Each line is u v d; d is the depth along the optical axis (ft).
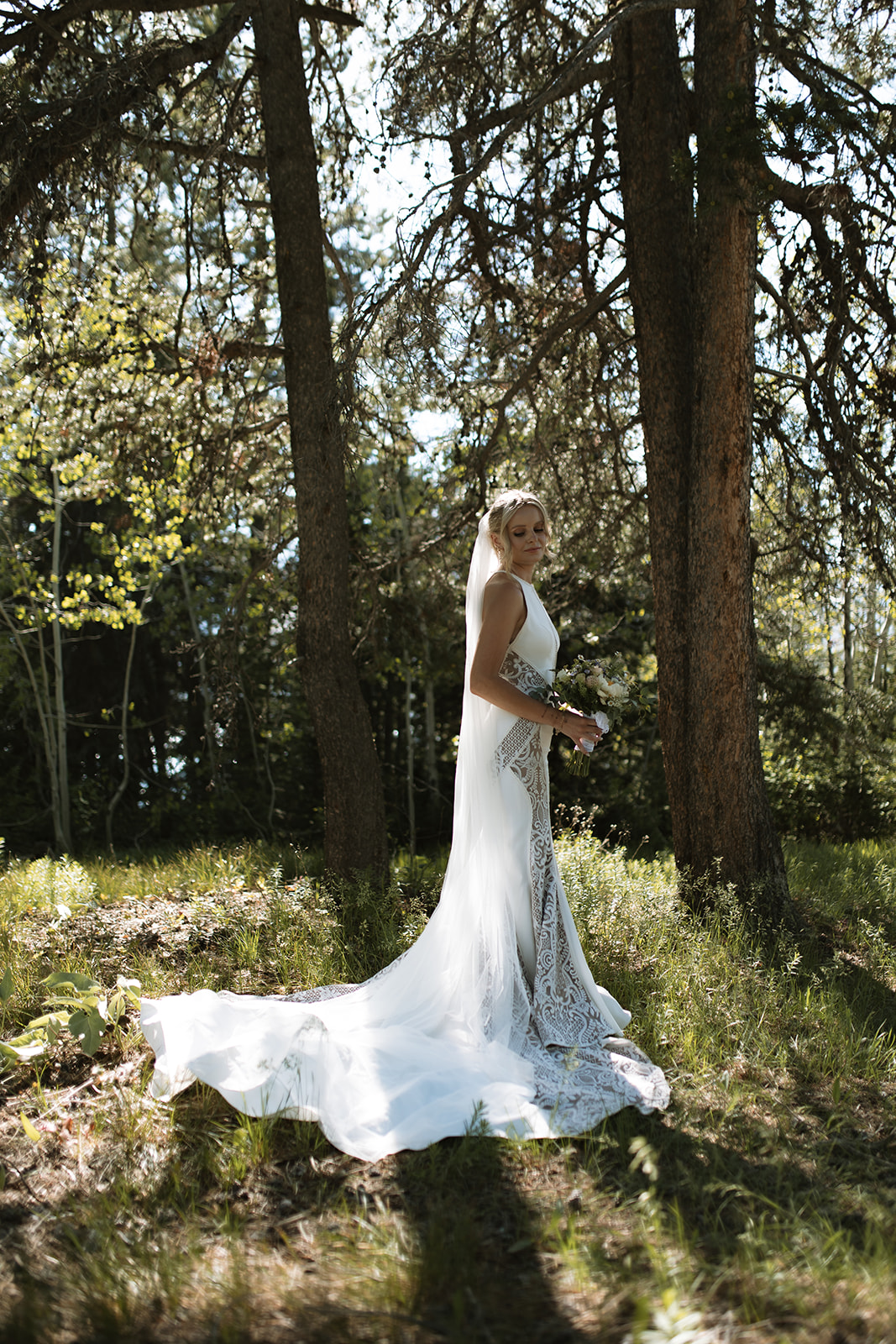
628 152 21.88
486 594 13.67
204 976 16.28
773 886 19.77
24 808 60.95
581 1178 9.55
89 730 65.10
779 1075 12.37
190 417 30.35
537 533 14.03
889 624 36.14
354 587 31.27
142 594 64.13
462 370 26.78
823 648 45.60
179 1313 7.36
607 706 13.42
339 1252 8.28
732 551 19.71
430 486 44.39
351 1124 10.60
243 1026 12.71
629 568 34.45
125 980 13.66
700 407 19.53
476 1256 8.20
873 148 18.93
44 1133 10.96
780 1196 9.29
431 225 19.31
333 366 20.49
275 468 31.19
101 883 26.11
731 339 19.07
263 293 28.60
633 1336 6.62
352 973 16.85
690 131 22.16
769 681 40.22
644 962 17.16
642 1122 10.84
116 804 64.39
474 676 13.44
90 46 22.56
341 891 22.13
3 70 22.09
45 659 63.67
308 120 24.57
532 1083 11.50
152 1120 11.01
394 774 61.57
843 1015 14.25
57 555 52.21
